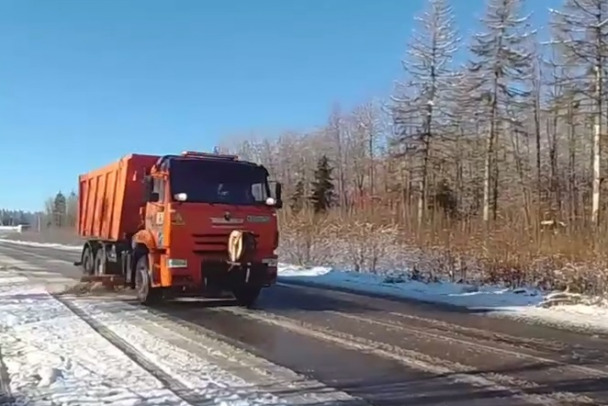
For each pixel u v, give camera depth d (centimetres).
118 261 1688
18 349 916
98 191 1897
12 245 5741
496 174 4922
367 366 822
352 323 1182
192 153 1391
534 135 5438
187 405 637
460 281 1948
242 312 1327
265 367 812
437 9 5028
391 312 1339
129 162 1614
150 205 1399
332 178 7206
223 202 1334
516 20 4659
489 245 2006
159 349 923
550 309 1390
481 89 4731
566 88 4147
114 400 653
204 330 1095
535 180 5156
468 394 693
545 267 1792
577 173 5162
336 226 2756
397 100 5188
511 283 1848
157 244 1345
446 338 1028
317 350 926
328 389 707
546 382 745
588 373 789
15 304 1421
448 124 5109
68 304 1433
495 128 4722
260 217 1353
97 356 869
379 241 2405
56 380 736
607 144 4131
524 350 931
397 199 4781
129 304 1442
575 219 2314
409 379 755
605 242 1766
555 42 4091
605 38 3919
